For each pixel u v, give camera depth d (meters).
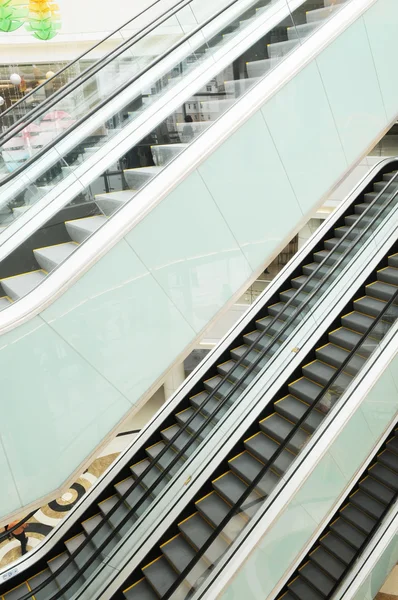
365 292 8.24
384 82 5.99
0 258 4.55
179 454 7.03
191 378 8.84
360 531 7.00
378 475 7.39
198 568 5.43
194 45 5.70
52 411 4.39
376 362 6.31
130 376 4.76
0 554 9.83
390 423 6.63
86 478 12.09
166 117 5.08
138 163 4.92
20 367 4.20
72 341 4.41
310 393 7.26
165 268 4.80
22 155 5.78
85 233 4.66
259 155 5.18
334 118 5.63
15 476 4.31
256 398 7.50
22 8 8.09
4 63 11.38
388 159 10.55
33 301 4.21
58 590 6.81
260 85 5.20
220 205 5.02
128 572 6.39
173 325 4.93
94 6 11.35
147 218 4.66
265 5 5.52
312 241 9.86
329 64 5.50
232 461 7.07
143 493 7.45
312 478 5.74
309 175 5.57
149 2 11.65
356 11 5.60
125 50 6.35
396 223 8.62
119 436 13.87
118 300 4.59
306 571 6.83
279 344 8.17
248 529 5.41
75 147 5.12
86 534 7.48
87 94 6.15
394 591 7.43
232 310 15.72
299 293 8.41
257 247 5.32
